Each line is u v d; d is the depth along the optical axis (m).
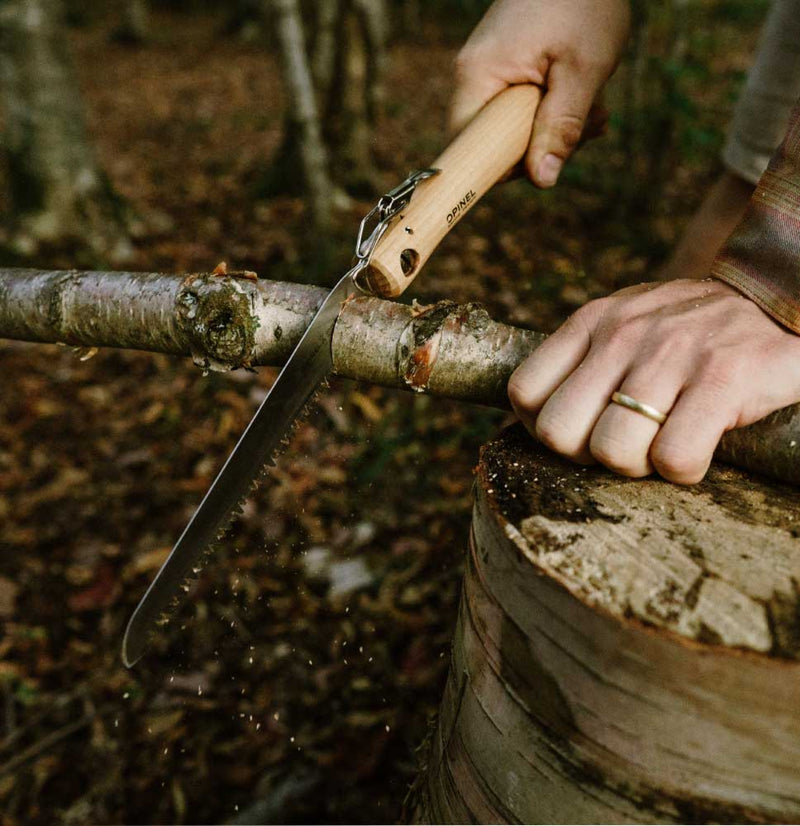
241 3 12.70
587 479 0.87
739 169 1.71
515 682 0.83
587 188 4.34
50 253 4.14
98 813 1.84
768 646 0.66
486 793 0.94
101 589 2.38
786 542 0.78
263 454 1.09
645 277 3.38
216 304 1.07
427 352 0.99
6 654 2.21
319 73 4.64
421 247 1.06
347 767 1.85
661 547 0.76
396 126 6.53
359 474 2.56
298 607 2.21
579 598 0.70
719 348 0.83
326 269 3.62
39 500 2.70
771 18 1.60
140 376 3.29
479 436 2.66
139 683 2.10
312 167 3.93
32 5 3.79
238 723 1.98
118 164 6.25
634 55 3.86
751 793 0.74
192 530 1.08
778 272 0.89
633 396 0.81
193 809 1.83
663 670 0.69
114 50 12.91
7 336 1.31
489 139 1.19
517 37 1.26
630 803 0.80
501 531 0.79
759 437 0.86
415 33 11.31
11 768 1.93
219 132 7.21
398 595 2.22
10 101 3.96
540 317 2.99
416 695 1.98
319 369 1.05
